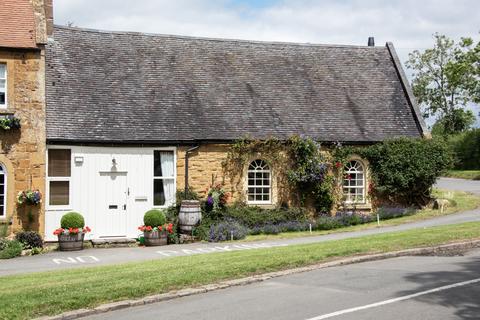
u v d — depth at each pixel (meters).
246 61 26.34
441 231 16.66
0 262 16.53
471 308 8.66
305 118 24.62
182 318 8.42
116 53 24.30
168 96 23.44
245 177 22.88
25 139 19.86
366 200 24.67
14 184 19.70
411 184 24.91
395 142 24.67
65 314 8.66
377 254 13.49
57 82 22.03
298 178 23.06
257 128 23.45
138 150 21.59
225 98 24.27
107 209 21.14
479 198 28.89
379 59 28.66
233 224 21.22
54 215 20.33
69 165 20.77
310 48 28.11
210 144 22.48
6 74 19.75
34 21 20.75
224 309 8.88
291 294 9.84
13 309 8.70
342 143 24.09
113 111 22.03
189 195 21.89
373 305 8.93
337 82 26.84
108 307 9.05
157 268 12.00
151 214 20.34
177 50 25.56
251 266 11.88
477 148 57.44
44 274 12.30
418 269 11.90
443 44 72.62
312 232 21.78
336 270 12.01
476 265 12.26
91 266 13.98
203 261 12.83
